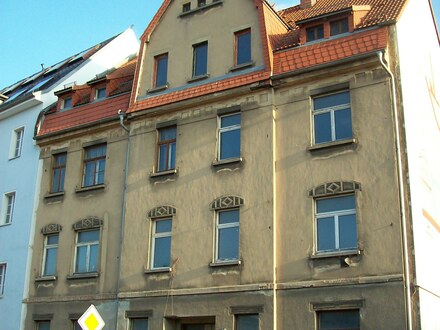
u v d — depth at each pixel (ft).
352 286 51.60
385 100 55.11
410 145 55.16
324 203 56.13
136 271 65.31
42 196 78.89
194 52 70.13
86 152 77.41
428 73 69.77
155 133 69.56
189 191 64.23
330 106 58.70
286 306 54.44
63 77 89.81
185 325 62.08
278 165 59.31
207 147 64.54
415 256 50.31
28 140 84.53
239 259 58.23
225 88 64.28
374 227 52.26
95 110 77.15
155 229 66.39
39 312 72.84
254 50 64.23
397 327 48.57
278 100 61.36
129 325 64.18
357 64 56.90
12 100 95.04
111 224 70.18
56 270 73.26
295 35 65.00
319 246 55.11
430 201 59.77
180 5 73.00
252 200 59.47
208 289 59.21
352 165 55.06
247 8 66.69
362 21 59.88
